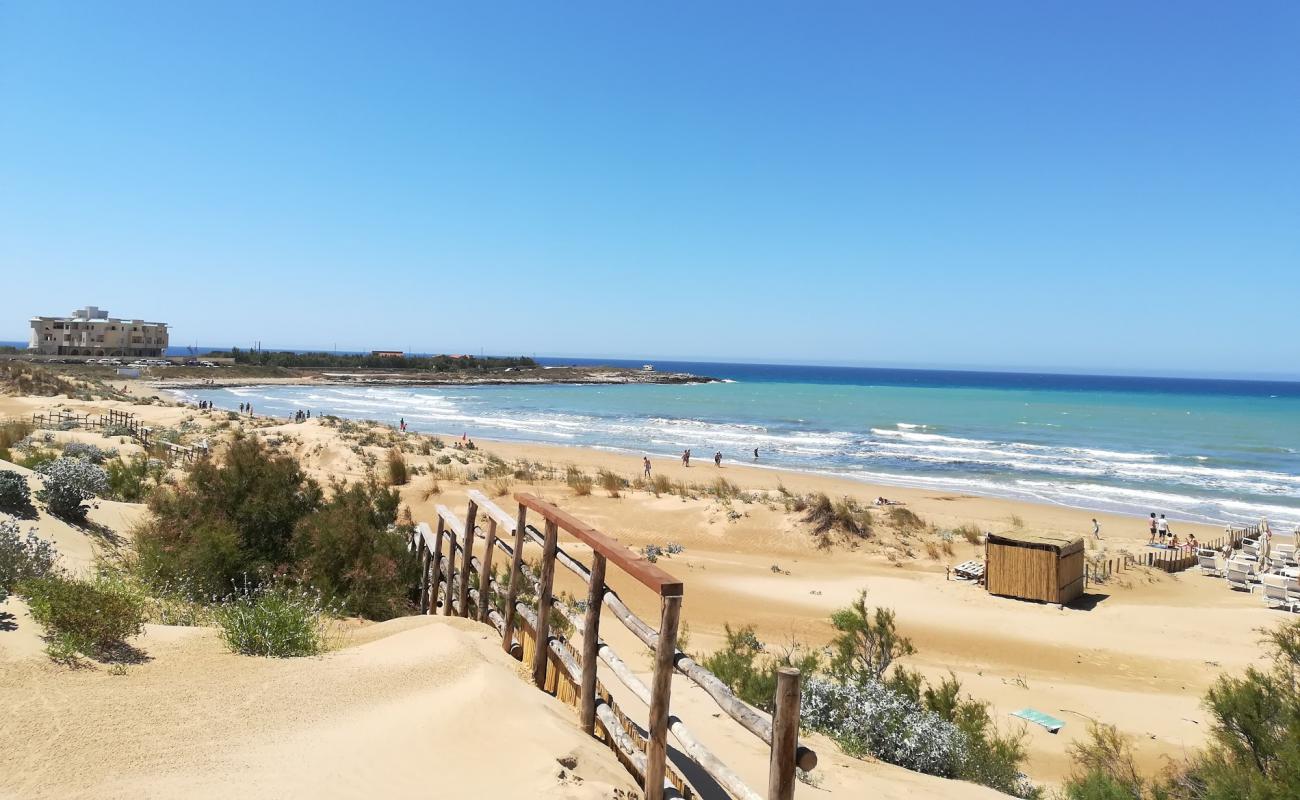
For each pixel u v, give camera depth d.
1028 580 17.42
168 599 7.03
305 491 10.31
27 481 9.76
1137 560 22.12
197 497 9.09
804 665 9.23
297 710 4.05
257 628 5.26
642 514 23.23
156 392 79.50
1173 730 10.12
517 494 5.60
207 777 3.12
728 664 8.09
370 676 4.69
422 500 22.53
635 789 3.49
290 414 62.38
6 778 2.88
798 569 19.05
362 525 9.48
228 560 8.05
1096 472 40.62
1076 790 7.13
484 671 4.58
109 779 2.99
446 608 7.89
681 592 3.22
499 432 54.66
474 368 148.38
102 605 4.82
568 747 3.59
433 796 3.14
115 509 11.04
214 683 4.32
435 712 4.02
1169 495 34.75
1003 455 46.41
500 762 3.47
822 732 6.96
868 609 15.71
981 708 8.98
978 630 14.93
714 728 5.50
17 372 52.94
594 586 4.12
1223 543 25.84
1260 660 13.55
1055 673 12.79
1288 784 5.48
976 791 5.70
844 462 42.88
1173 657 13.76
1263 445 54.16
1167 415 80.62
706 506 23.59
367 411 68.31
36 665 4.13
